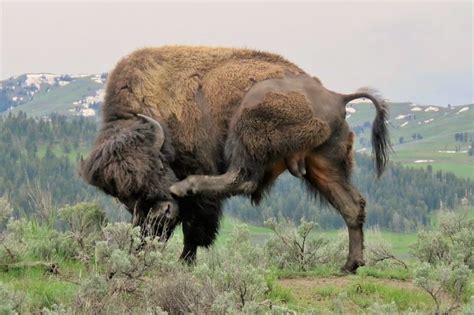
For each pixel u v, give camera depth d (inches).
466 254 495.8
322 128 504.1
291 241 560.1
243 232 509.7
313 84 519.2
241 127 502.3
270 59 537.0
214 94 522.6
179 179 528.4
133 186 494.3
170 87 526.9
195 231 518.3
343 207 516.4
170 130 520.4
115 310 335.3
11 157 4630.9
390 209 4950.8
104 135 512.4
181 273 366.6
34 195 546.9
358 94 527.2
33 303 359.6
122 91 524.7
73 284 394.9
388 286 446.0
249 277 356.8
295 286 449.4
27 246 463.8
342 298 399.9
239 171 503.8
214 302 327.9
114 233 395.5
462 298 400.2
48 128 5329.7
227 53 539.2
